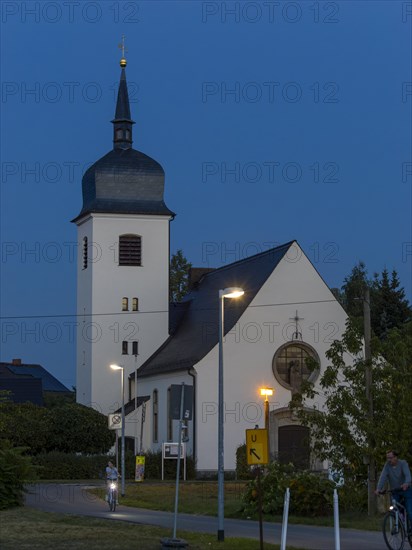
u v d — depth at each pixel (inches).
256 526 1311.5
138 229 3179.1
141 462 2396.7
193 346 2805.1
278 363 2659.9
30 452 2682.1
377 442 1509.6
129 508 1704.0
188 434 2647.6
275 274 2682.1
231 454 2600.9
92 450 2743.6
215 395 2625.5
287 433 2628.0
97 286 3147.1
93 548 1000.2
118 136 3265.3
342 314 2704.2
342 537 1153.4
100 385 3117.6
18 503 1573.6
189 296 3324.3
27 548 998.4
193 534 1152.8
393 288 3796.8
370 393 1549.0
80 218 3260.3
